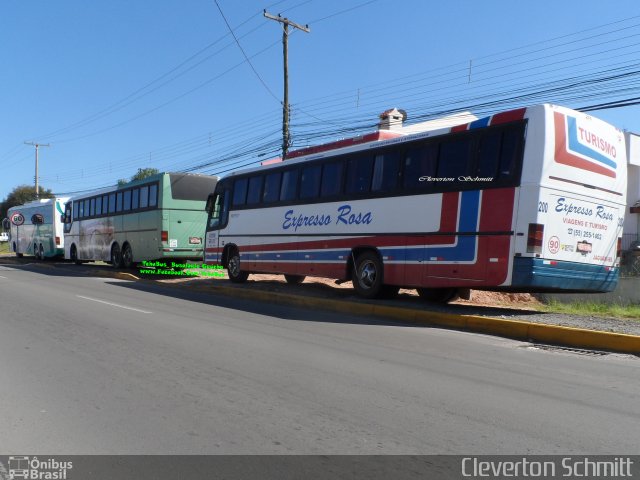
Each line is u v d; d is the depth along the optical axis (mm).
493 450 4188
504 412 5055
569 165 9750
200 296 14656
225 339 8391
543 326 8844
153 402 5332
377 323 10320
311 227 13727
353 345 8086
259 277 19266
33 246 33469
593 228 10227
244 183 16438
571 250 9797
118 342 8109
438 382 6059
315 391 5684
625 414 5027
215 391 5676
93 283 17797
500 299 18484
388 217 11703
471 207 10156
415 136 11375
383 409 5117
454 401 5371
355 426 4680
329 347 7902
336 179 13156
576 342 8453
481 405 5254
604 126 10617
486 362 7109
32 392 5656
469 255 10109
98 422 4805
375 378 6203
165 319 10305
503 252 9602
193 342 8133
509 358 7398
